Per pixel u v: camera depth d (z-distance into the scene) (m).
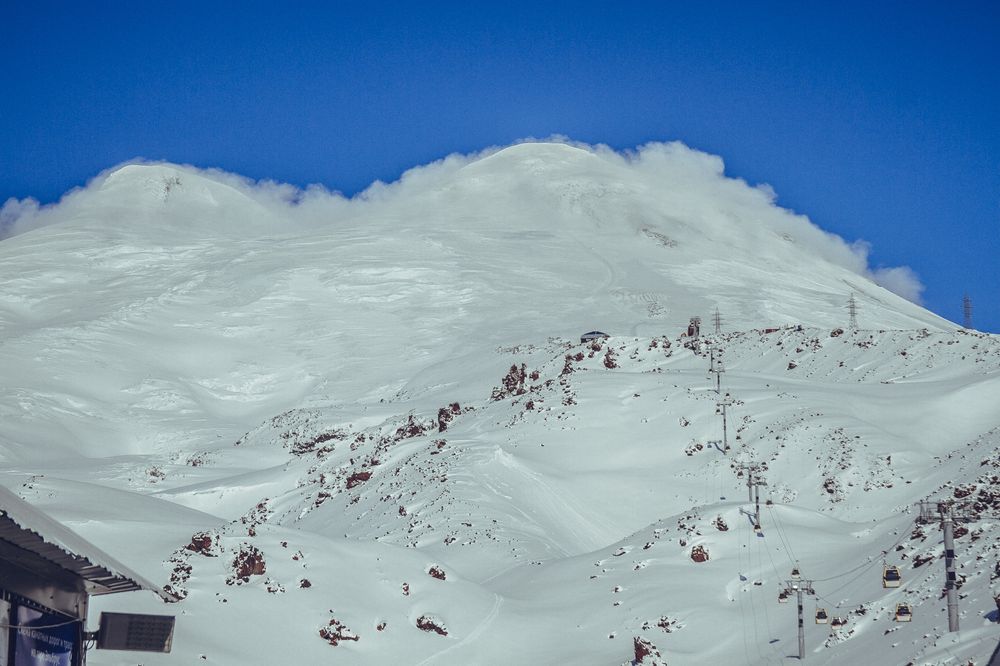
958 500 71.38
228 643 52.38
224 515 110.25
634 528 90.31
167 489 116.69
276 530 61.50
